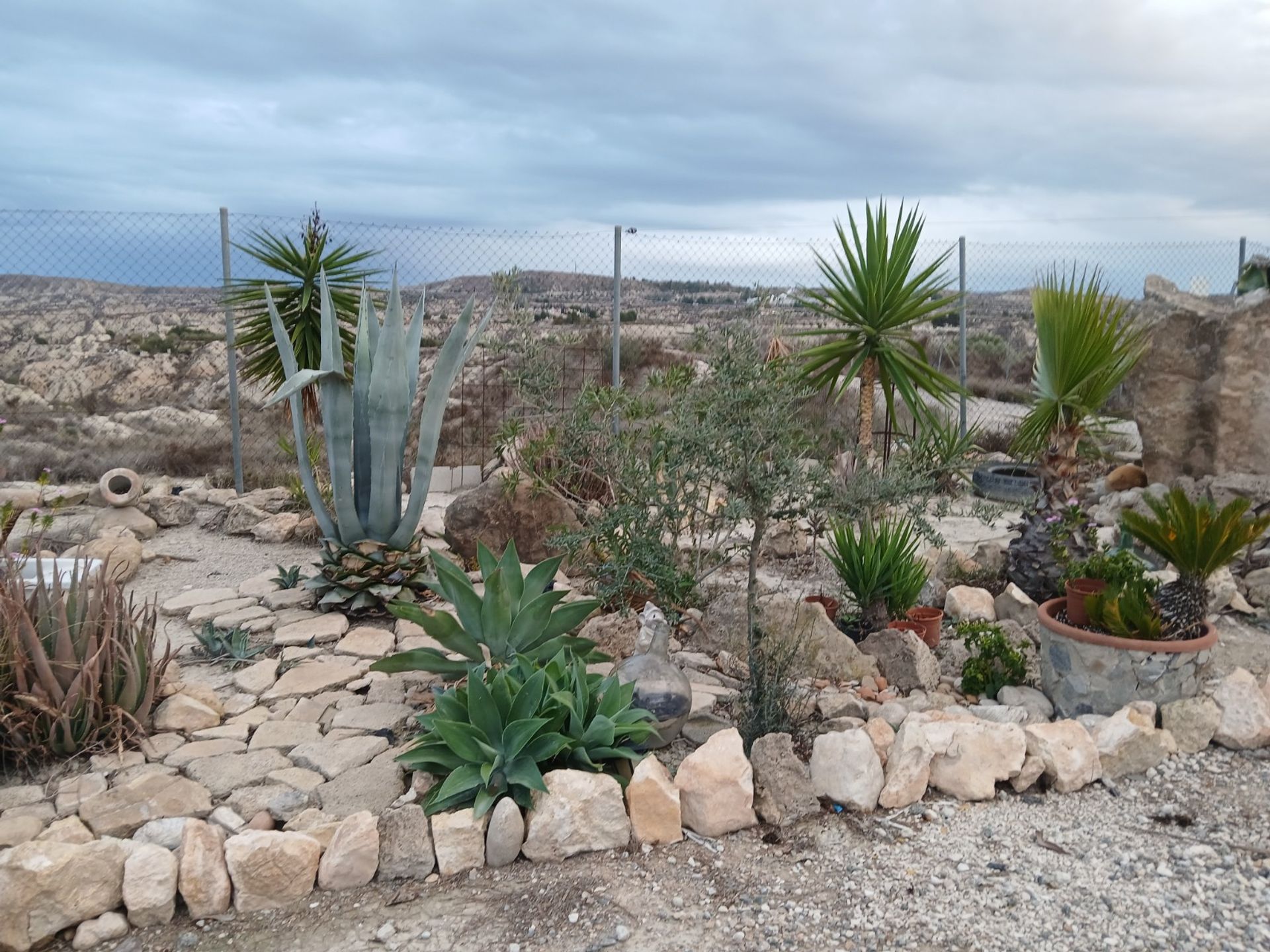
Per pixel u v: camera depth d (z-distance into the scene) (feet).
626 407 18.57
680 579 17.03
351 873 11.00
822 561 24.00
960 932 10.19
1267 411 25.39
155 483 32.65
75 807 12.07
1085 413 21.06
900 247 24.27
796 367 17.10
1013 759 13.34
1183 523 14.90
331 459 19.65
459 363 20.07
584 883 11.04
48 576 20.11
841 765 12.96
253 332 29.91
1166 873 11.22
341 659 17.30
